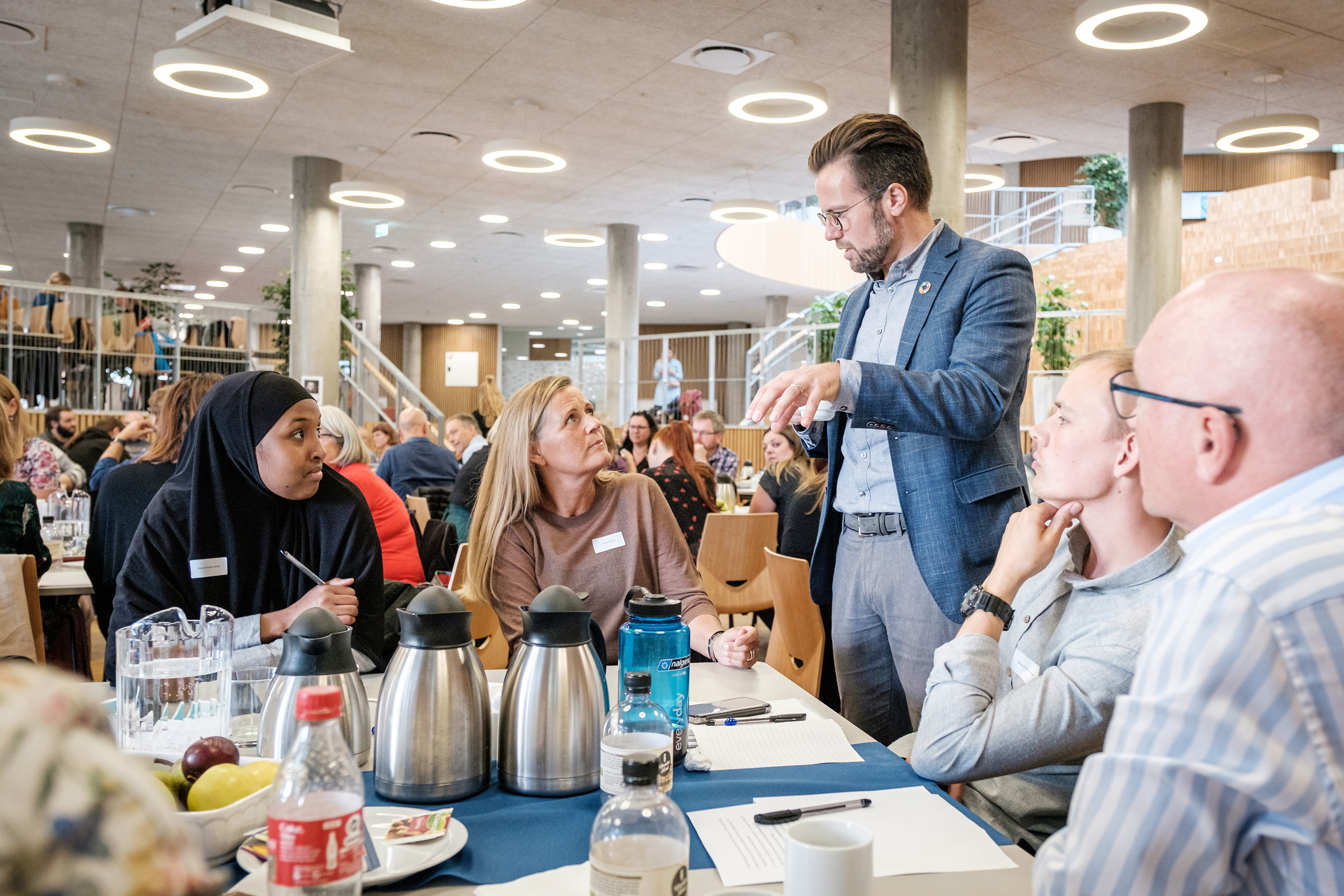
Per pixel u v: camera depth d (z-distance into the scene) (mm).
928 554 1929
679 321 22516
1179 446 773
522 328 24578
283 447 1788
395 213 11828
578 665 1169
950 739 1208
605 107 7793
